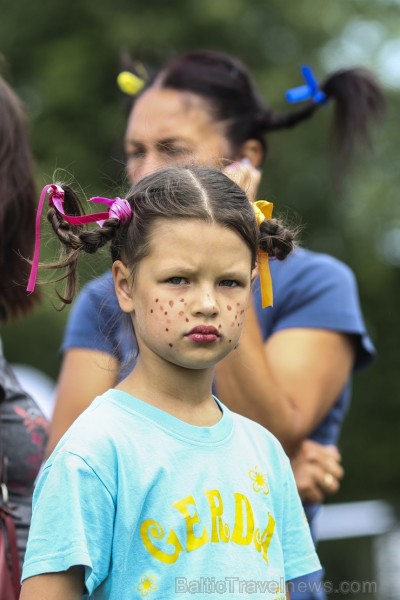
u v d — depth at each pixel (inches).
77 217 204.2
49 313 961.5
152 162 293.3
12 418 245.6
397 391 1304.1
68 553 181.5
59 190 205.0
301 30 1222.3
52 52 1157.7
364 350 297.4
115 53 1140.5
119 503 187.0
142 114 302.4
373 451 1293.1
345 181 346.6
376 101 331.6
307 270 292.7
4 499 236.5
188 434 195.8
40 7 1173.1
